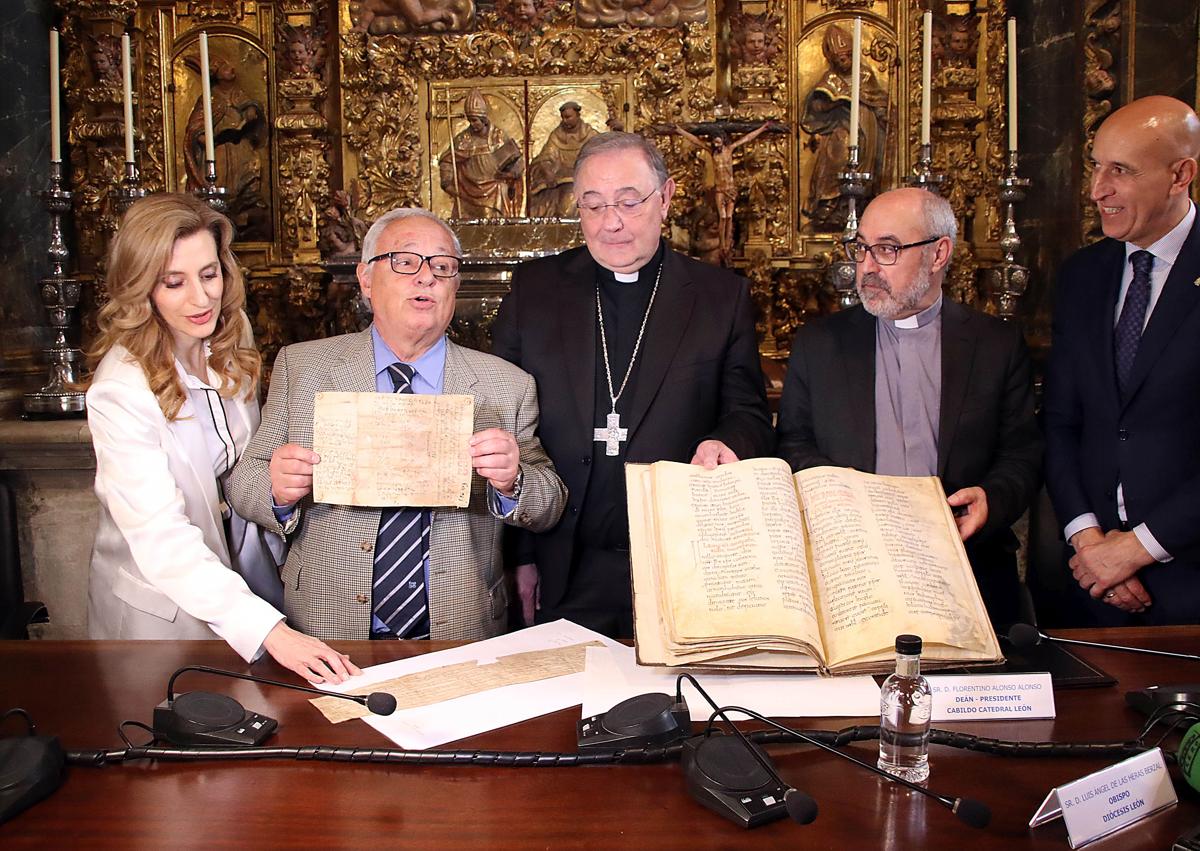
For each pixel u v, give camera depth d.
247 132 5.54
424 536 2.70
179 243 2.61
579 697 2.04
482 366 2.89
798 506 2.14
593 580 3.19
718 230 5.23
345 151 5.45
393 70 5.39
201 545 2.45
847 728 1.87
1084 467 3.17
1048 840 1.52
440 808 1.62
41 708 2.01
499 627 2.87
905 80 5.38
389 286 2.66
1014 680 1.93
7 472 4.37
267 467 2.68
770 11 5.34
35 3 5.25
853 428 3.13
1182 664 2.19
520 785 1.70
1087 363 3.16
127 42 4.48
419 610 2.69
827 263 5.39
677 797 1.66
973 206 5.46
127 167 4.52
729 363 3.26
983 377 3.10
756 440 3.05
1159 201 2.96
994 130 5.34
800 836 1.54
